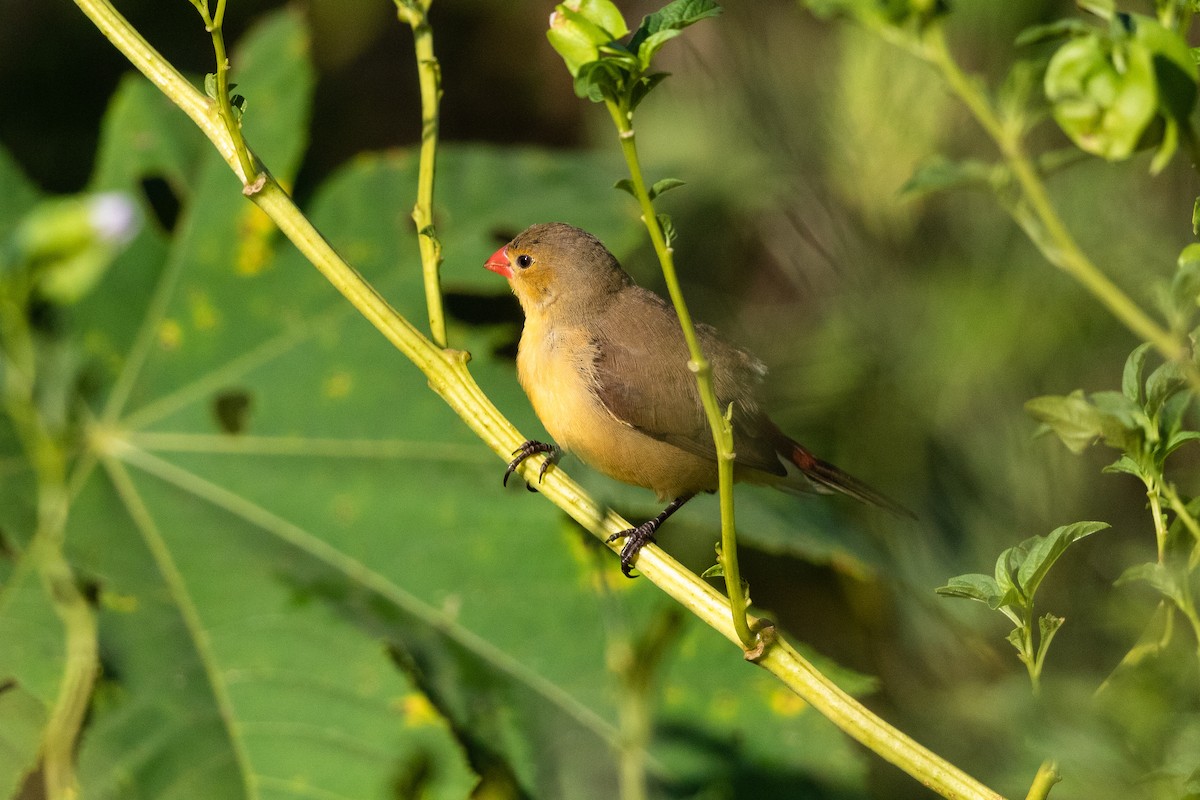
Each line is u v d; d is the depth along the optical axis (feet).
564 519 28.12
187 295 30.55
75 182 41.27
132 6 43.62
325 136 45.06
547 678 26.45
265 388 30.12
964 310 29.81
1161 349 14.25
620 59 14.67
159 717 23.98
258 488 28.89
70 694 23.71
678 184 15.07
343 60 46.16
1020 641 15.35
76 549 26.73
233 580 26.94
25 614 25.32
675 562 18.83
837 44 32.63
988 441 30.42
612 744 25.54
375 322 19.69
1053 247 14.78
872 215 31.55
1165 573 14.83
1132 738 14.01
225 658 25.31
